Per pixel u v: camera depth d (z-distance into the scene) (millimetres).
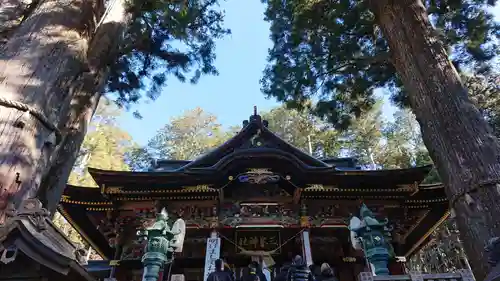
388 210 12289
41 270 2592
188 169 11398
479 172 5938
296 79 12922
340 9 11852
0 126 4602
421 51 8102
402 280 5188
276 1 13461
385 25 9562
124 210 12078
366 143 27672
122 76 11859
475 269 5562
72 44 6227
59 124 5727
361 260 11758
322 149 27156
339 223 11867
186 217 11773
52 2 6625
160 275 9539
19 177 4434
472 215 5730
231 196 12430
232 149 13125
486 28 11727
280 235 11844
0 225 3041
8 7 7215
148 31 11047
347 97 13727
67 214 12008
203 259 11531
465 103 6910
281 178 11953
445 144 6633
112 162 26891
